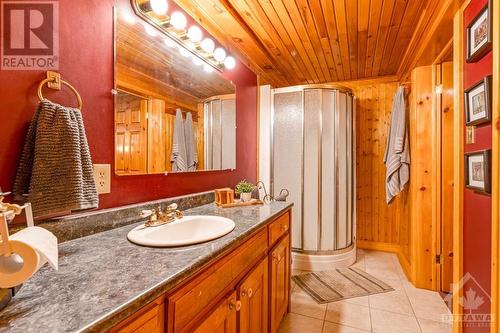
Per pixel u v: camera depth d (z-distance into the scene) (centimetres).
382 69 301
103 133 115
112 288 62
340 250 276
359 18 195
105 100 116
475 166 124
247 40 223
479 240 124
